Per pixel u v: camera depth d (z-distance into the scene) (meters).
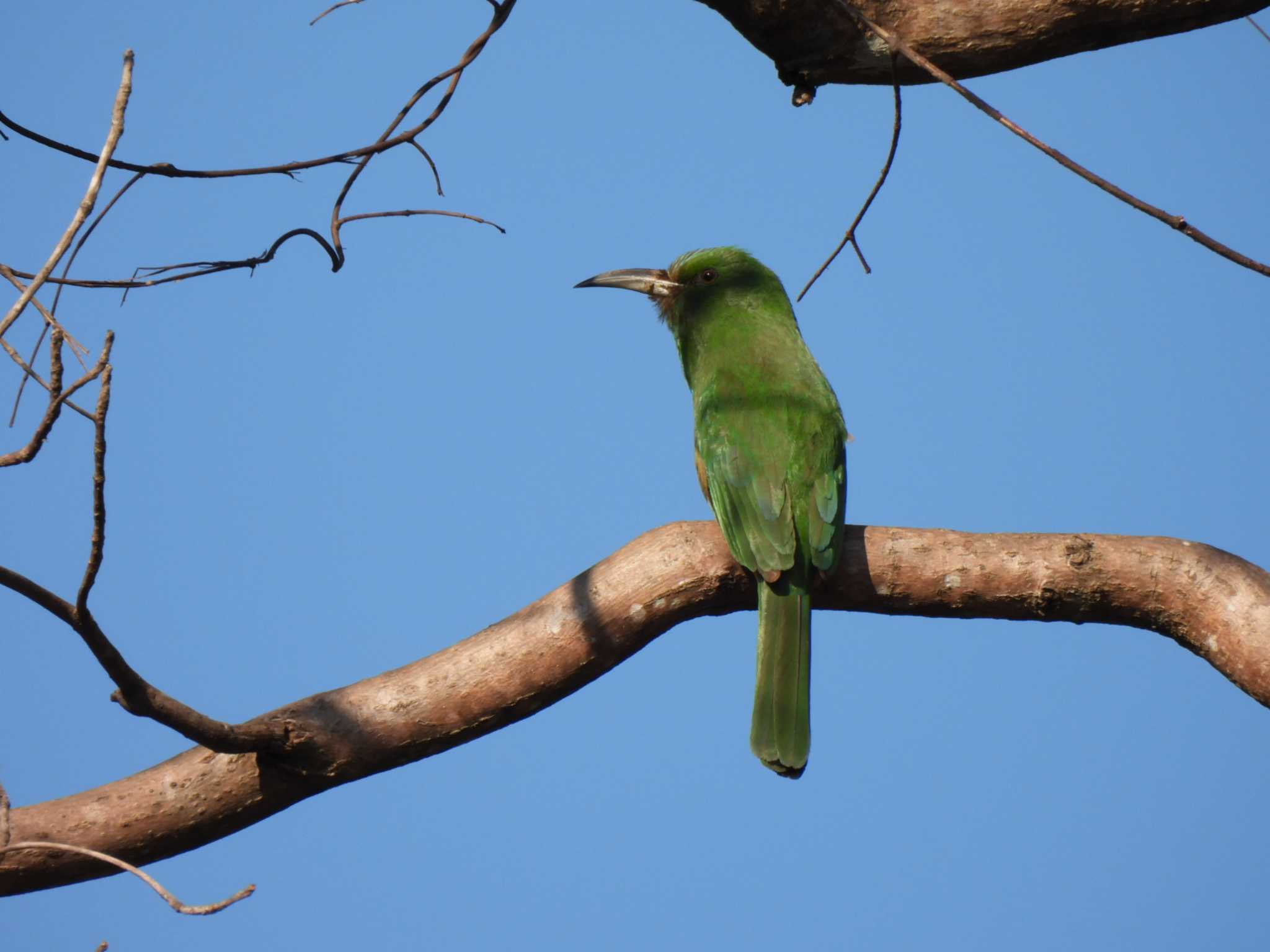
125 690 9.26
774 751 11.88
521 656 10.70
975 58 11.48
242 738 9.98
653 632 11.20
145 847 10.32
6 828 7.99
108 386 7.68
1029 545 11.19
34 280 7.64
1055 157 8.45
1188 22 11.20
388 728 10.48
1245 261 7.95
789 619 12.07
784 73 11.88
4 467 7.45
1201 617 10.78
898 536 11.56
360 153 10.42
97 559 8.29
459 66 10.51
